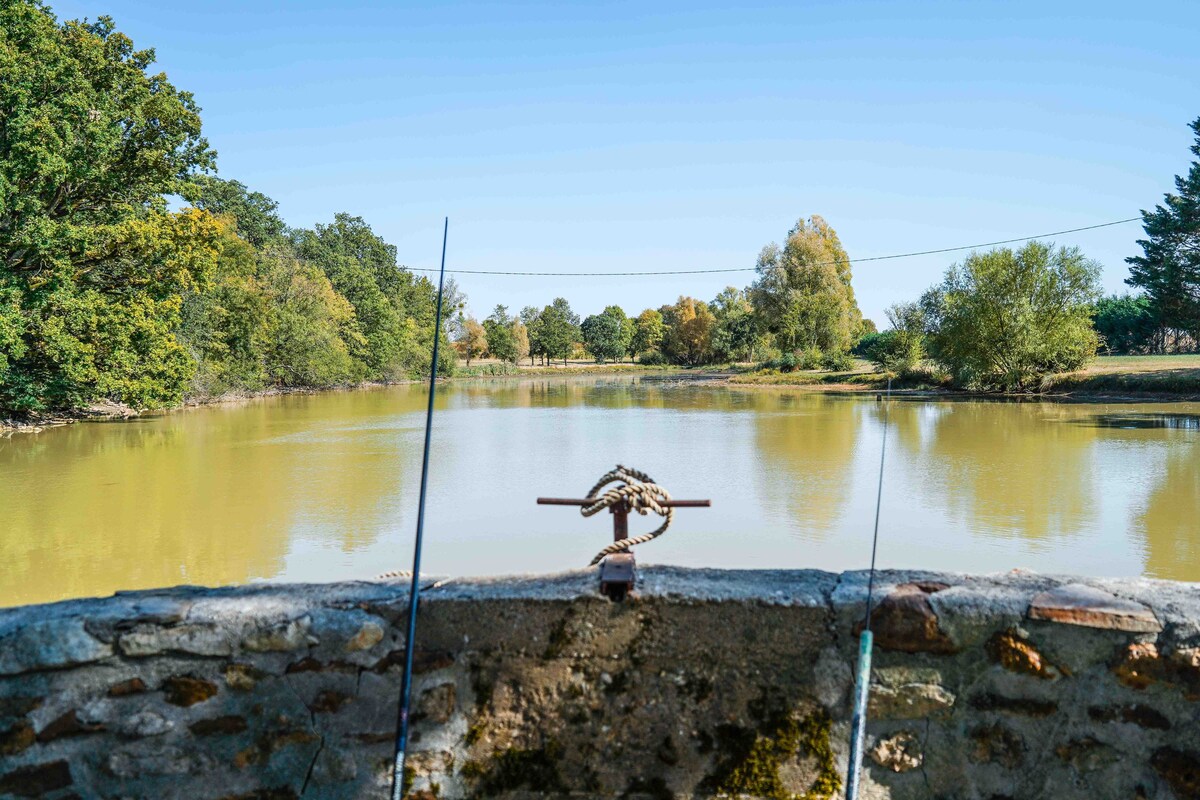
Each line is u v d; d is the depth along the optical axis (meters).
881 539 12.16
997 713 2.42
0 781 2.44
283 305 56.94
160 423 30.78
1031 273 43.44
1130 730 2.37
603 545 11.84
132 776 2.49
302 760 2.51
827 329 74.94
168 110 26.86
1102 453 20.38
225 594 2.62
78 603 2.56
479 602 2.49
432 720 2.50
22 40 23.05
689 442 24.45
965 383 47.25
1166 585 2.54
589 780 2.50
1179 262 47.00
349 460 20.53
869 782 2.46
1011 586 2.52
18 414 28.86
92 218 27.84
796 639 2.45
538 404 42.78
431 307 89.12
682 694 2.48
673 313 140.25
